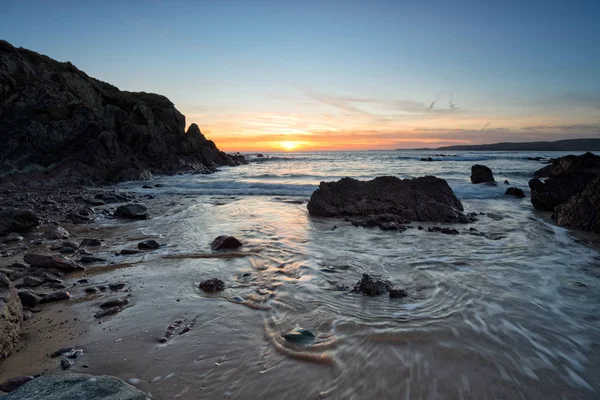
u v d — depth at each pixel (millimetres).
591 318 4410
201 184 21266
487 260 6910
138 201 15875
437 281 5730
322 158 65562
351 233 9328
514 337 3939
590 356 3584
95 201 15047
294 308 4711
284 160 61594
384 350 3682
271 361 3520
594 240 8531
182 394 3049
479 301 4918
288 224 10500
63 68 31906
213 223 10609
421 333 4023
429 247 7926
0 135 23297
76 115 26656
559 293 5207
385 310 4645
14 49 27281
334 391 3064
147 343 3857
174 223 10648
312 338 3924
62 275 6016
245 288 5426
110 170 26250
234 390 3104
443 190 12633
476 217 11805
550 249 7723
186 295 5172
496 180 24562
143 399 2836
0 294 3895
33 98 25625
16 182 22188
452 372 3314
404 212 11555
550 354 3613
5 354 3580
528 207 13977
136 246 7992
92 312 4621
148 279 5844
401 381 3186
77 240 8617
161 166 32188
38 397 2781
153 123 35469
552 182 13648
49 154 25125
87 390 2889
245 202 15180
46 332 4094
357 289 5352
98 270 6309
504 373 3297
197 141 43875
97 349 3740
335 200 12359
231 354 3641
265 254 7254
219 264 6609
